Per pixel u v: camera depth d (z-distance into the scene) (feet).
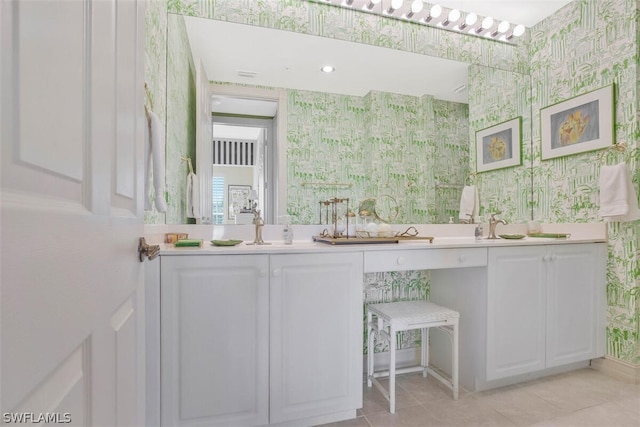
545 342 6.14
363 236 6.37
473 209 7.83
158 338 4.02
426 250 5.41
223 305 4.26
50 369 1.22
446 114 7.70
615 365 6.38
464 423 4.84
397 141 7.34
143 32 2.77
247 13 6.26
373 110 7.18
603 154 6.71
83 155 1.54
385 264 5.19
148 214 4.26
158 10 4.88
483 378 5.75
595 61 6.82
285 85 6.63
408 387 6.01
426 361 6.51
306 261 4.65
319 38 6.71
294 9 6.55
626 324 6.30
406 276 7.15
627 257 6.33
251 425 4.38
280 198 6.55
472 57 7.84
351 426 4.77
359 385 4.90
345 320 4.83
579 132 7.11
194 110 6.12
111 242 1.93
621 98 6.38
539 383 6.09
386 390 5.86
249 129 6.43
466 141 7.84
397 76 7.30
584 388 5.90
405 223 7.36
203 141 6.16
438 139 7.64
